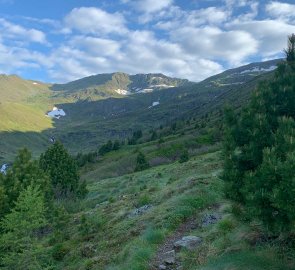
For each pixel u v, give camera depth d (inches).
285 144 367.9
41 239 982.4
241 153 446.3
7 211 824.9
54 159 1707.7
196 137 3454.7
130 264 531.2
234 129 457.4
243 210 444.5
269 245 436.5
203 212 690.2
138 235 677.3
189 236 582.2
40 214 828.6
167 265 508.7
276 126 428.1
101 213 1010.1
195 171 1259.8
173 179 1273.4
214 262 444.5
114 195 1546.5
